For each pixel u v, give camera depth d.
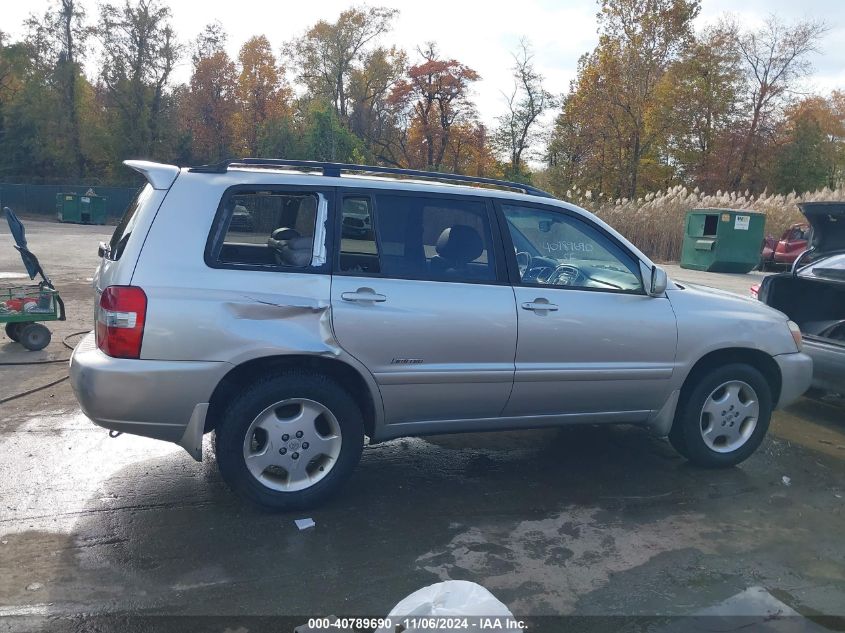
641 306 4.50
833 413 6.49
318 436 3.93
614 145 42.50
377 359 3.90
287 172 3.97
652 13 39.41
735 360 4.91
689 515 4.16
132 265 3.57
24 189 40.31
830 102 48.62
